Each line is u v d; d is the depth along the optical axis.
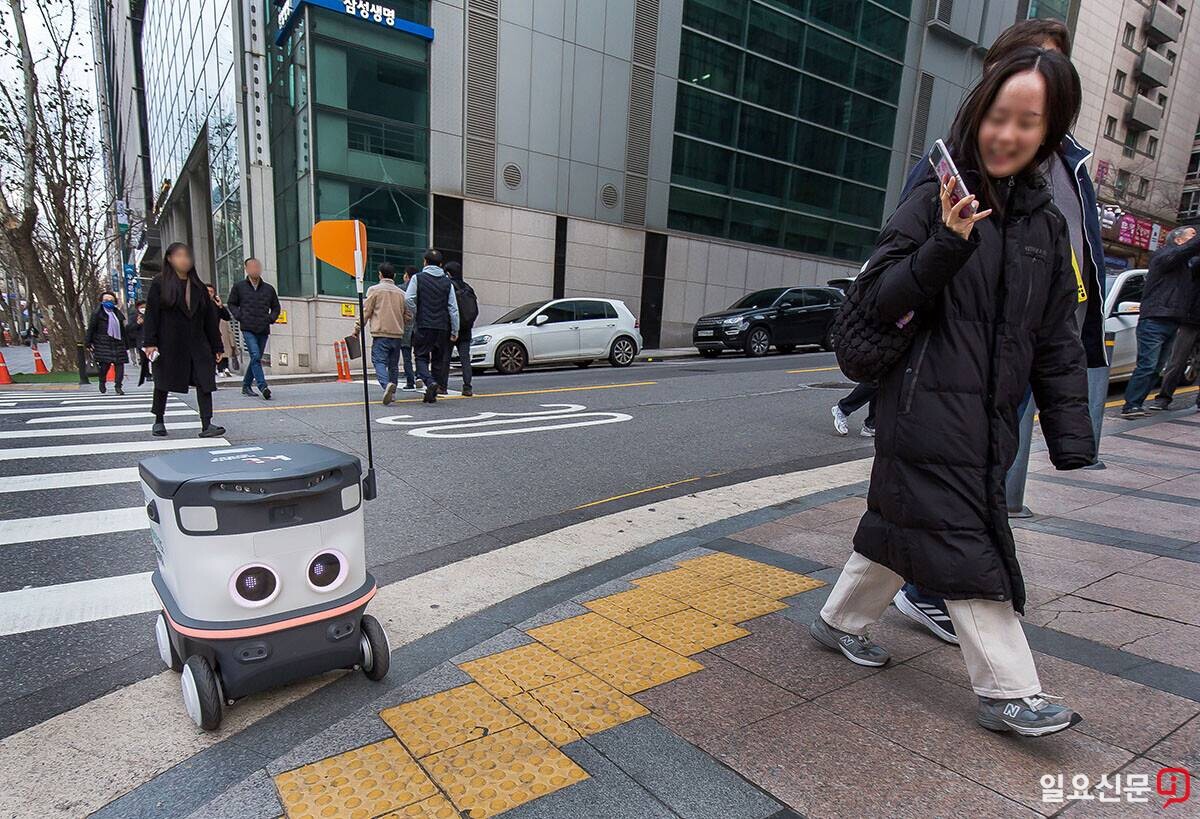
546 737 2.25
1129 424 7.51
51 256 18.97
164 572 2.56
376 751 2.20
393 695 2.54
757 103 23.23
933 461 2.07
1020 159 1.98
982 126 1.98
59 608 3.44
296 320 16.14
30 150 16.42
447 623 3.15
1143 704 2.35
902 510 2.15
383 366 9.31
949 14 27.05
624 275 20.97
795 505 4.94
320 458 2.54
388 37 16.50
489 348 13.86
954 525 2.06
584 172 19.77
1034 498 4.87
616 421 8.35
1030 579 3.41
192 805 2.01
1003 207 2.05
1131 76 38.19
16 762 2.23
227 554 2.29
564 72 19.00
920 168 2.36
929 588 2.15
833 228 26.33
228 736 2.35
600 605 3.25
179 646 2.46
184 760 2.23
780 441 7.43
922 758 2.11
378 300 9.11
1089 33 34.81
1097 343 2.71
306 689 2.61
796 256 25.11
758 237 24.25
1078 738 2.18
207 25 21.77
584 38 19.17
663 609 3.19
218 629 2.29
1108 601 3.16
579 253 19.98
